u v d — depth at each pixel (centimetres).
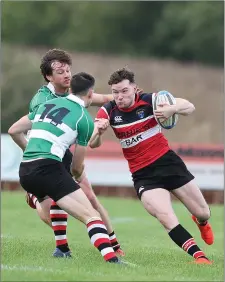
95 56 10600
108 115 2233
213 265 2114
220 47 11812
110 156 5656
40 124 2058
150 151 2219
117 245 2358
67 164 2211
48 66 2206
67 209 2003
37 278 1759
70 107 2064
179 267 2072
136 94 2223
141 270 1939
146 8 12469
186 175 2253
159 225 3847
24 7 12794
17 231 3319
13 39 12606
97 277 1786
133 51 12225
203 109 9331
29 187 2045
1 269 1883
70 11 12912
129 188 5647
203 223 2434
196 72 10394
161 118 2178
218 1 11900
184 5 12225
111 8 12494
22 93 7712
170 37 12112
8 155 5528
